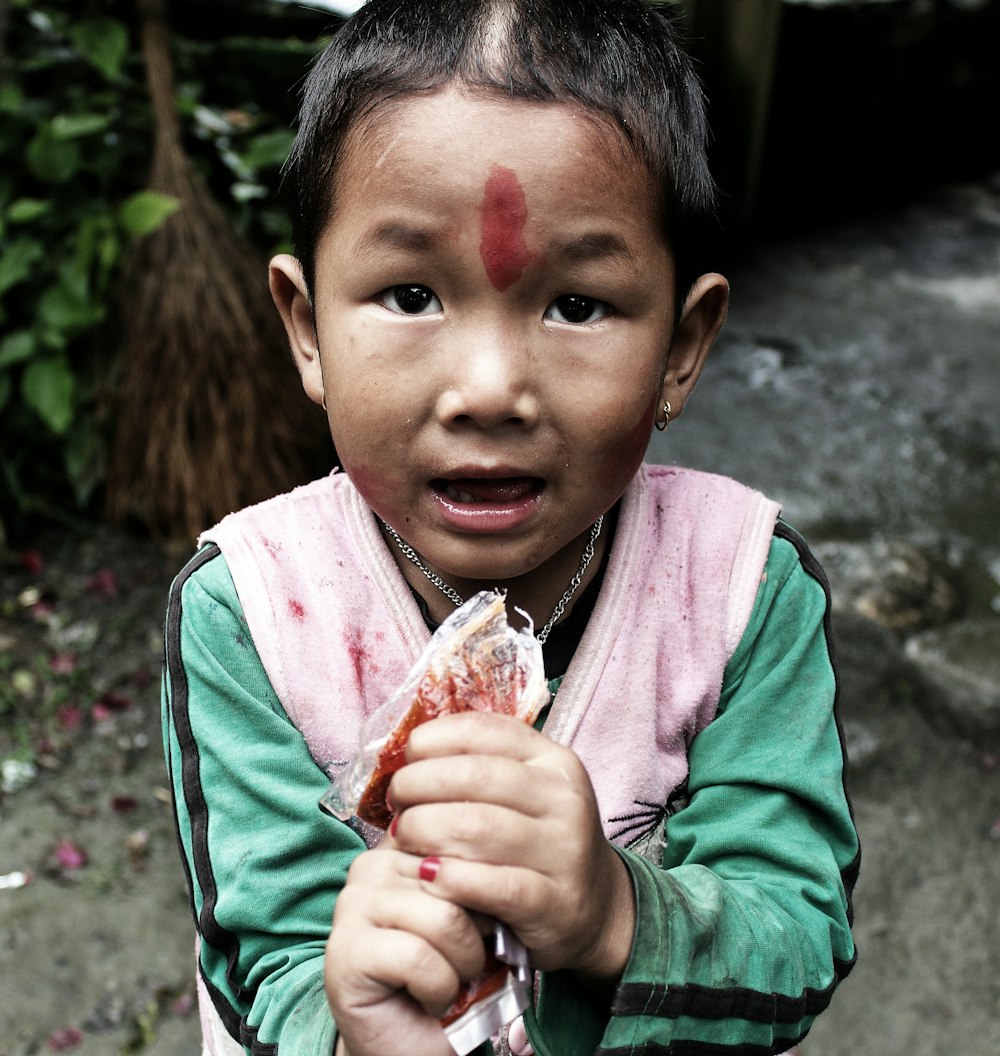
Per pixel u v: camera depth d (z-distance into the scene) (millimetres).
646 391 870
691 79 955
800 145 4980
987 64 5418
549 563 1010
